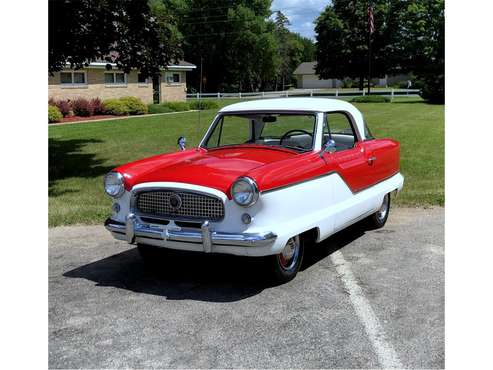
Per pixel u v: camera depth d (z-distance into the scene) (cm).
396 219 744
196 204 467
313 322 408
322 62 6419
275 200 457
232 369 341
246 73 7025
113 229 510
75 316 429
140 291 486
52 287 499
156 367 345
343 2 6138
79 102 2752
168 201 478
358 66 6131
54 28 1112
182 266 559
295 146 558
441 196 850
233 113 604
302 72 8994
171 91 3953
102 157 1414
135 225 493
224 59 6756
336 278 507
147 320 419
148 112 3122
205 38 6619
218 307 442
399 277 505
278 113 572
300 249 512
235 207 449
